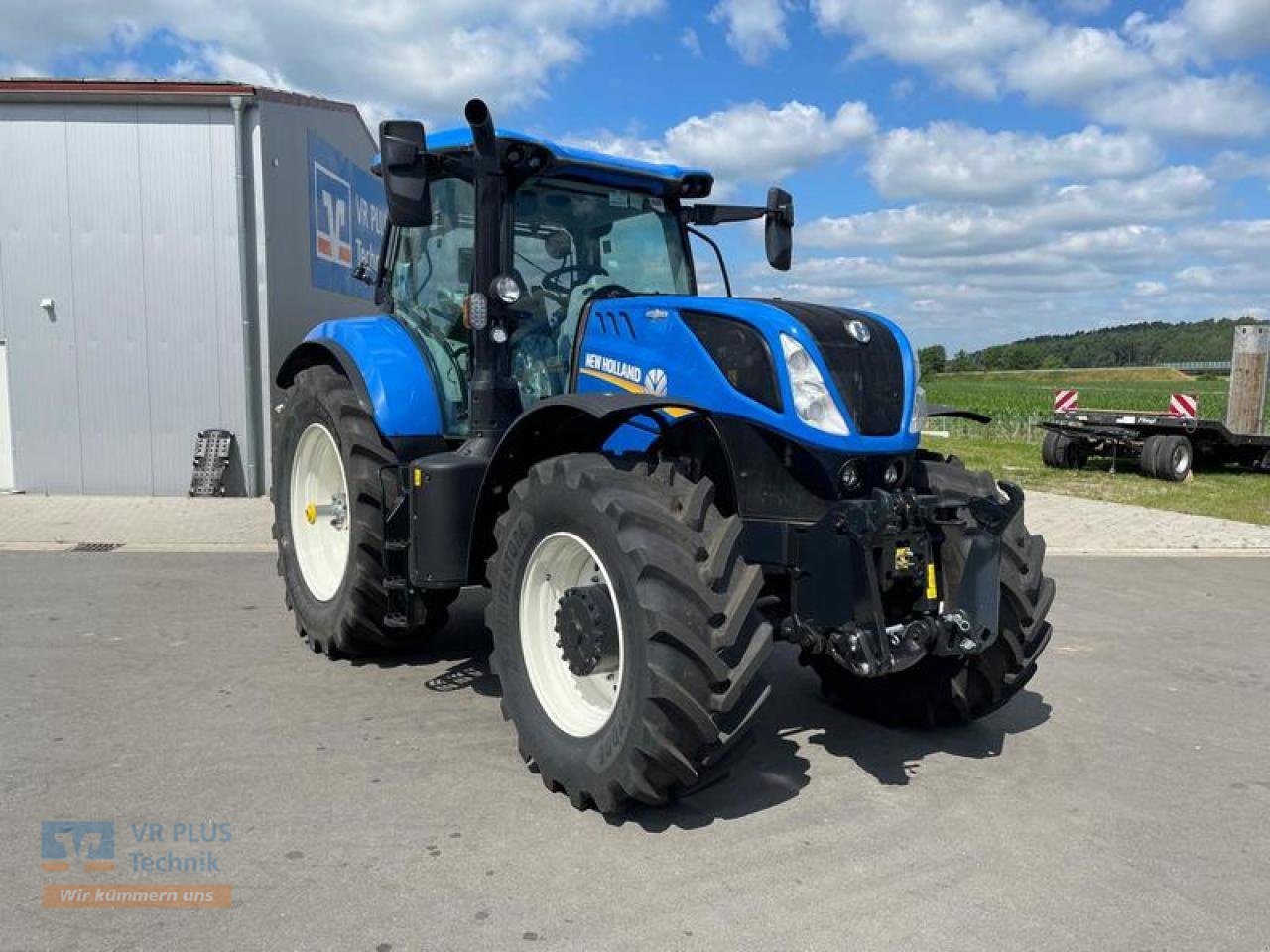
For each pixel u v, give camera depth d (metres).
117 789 3.70
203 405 11.88
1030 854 3.37
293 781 3.79
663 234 5.25
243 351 11.74
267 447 11.96
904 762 4.17
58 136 11.45
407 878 3.09
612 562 3.38
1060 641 6.27
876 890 3.10
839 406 3.74
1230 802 3.83
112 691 4.81
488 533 4.38
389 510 4.88
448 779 3.84
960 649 3.69
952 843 3.43
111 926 2.80
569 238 4.89
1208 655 5.98
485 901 2.97
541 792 3.74
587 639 3.54
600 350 4.41
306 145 12.85
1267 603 7.44
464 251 4.96
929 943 2.81
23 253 11.62
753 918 2.91
